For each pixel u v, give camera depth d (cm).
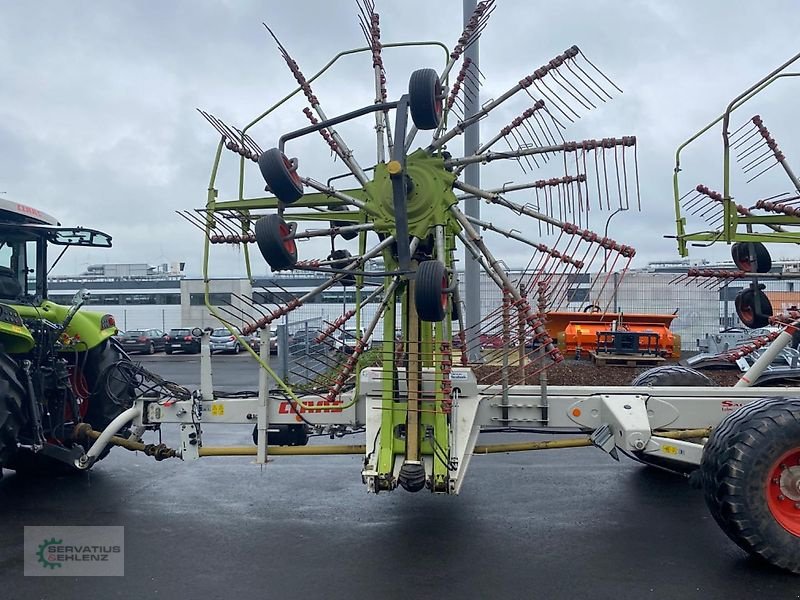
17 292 584
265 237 385
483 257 442
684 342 1541
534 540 445
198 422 501
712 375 798
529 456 674
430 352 434
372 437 443
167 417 503
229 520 489
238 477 608
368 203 434
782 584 375
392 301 441
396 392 442
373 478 417
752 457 374
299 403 479
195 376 1594
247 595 368
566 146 423
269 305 480
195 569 402
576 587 374
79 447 552
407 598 363
